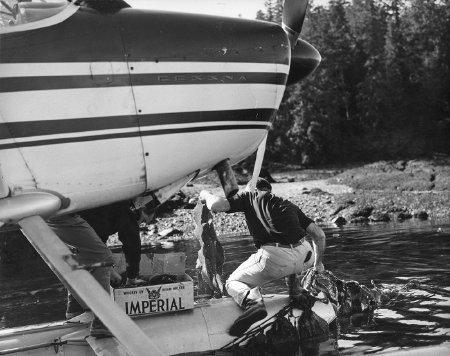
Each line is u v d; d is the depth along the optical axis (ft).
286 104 122.72
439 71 139.95
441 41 143.74
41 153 13.74
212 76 14.94
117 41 14.10
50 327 16.46
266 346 16.60
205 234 18.89
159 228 45.73
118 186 14.64
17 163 13.66
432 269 25.85
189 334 16.37
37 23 13.74
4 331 16.52
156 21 14.66
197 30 14.98
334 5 147.95
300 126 120.06
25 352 15.53
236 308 17.22
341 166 116.88
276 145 120.57
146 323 16.44
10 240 35.55
